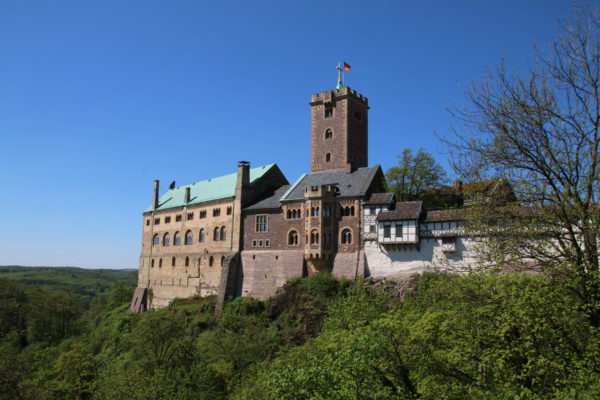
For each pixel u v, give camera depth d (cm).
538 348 2358
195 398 4766
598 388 1964
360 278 6394
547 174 2383
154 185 10606
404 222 6225
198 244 8894
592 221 2242
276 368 4044
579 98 2306
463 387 2609
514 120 2395
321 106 8175
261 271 7538
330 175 7656
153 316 6931
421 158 7481
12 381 6088
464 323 2719
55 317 10700
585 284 2222
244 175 8181
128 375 5012
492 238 2547
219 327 6838
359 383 2564
